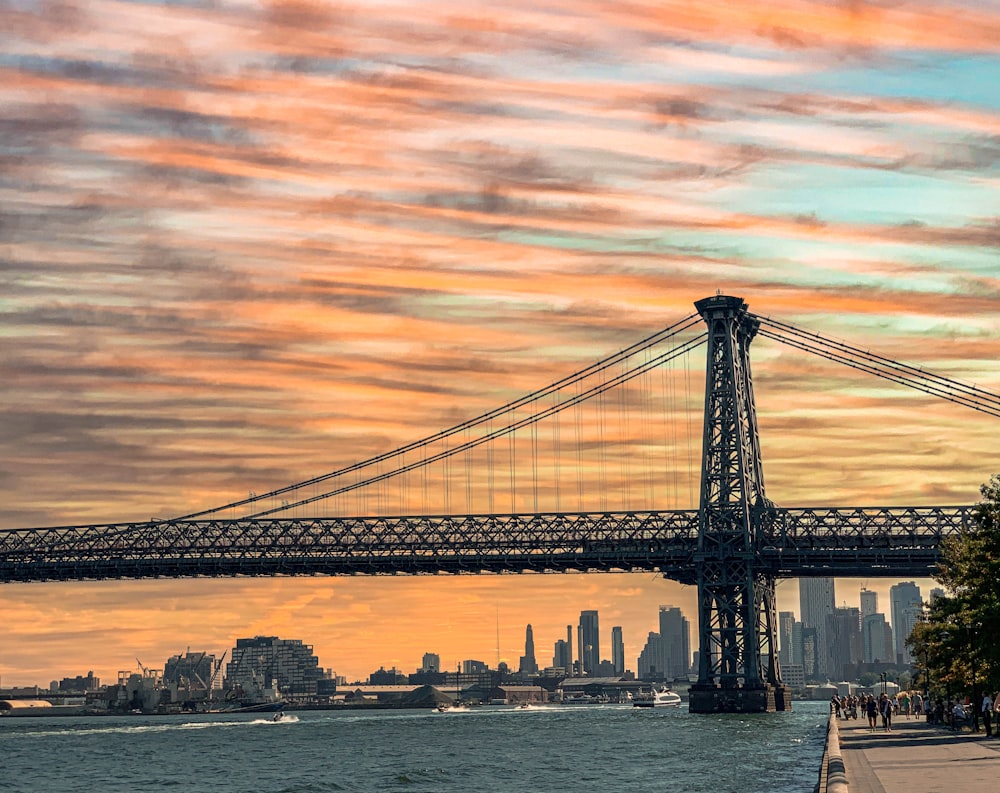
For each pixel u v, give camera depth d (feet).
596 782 400.26
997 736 387.14
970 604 397.80
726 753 491.31
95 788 469.57
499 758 526.98
